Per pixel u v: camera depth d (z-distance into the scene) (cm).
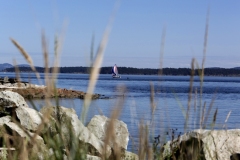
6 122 2052
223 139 1445
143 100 9975
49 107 297
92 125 2138
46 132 419
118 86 244
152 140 448
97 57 224
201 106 491
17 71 351
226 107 9512
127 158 1156
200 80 477
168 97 13088
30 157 441
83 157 404
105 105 9644
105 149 286
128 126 3256
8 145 563
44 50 281
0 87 11006
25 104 2730
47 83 293
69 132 415
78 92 12581
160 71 439
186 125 482
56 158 418
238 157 1398
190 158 643
